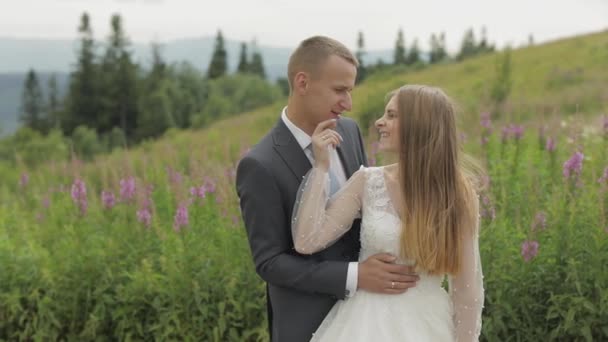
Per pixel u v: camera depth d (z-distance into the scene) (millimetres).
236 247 4445
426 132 2650
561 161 5352
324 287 2787
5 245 5004
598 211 3961
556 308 3777
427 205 2643
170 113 80562
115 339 4648
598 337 3852
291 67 2963
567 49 38312
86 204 4977
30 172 8984
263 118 35750
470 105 14391
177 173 6020
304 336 2943
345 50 2910
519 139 5918
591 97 20719
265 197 2855
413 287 2783
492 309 3910
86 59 81062
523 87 28734
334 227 2795
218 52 110938
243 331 4309
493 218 4039
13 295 4609
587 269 3840
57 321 4555
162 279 4453
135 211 5109
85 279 4617
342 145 3275
